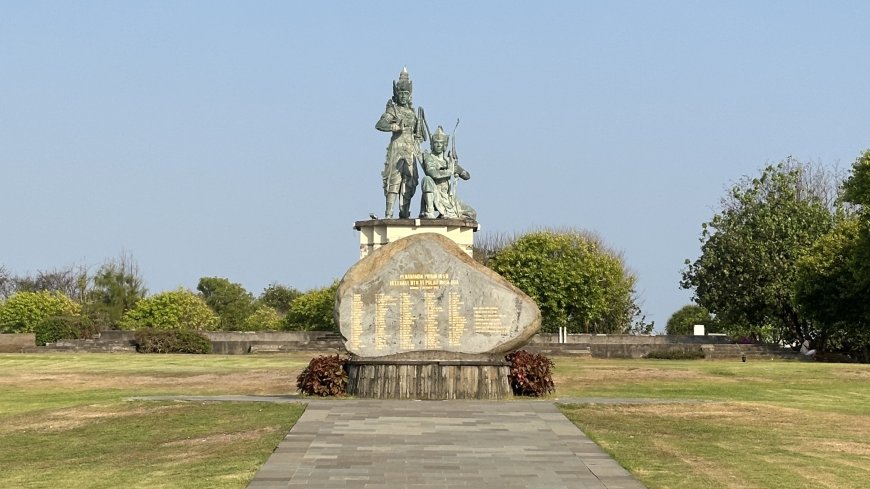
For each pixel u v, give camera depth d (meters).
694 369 43.88
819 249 63.94
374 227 58.09
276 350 60.31
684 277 70.81
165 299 81.31
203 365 47.62
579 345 60.25
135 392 35.53
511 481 17.61
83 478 19.11
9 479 19.58
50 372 43.66
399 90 60.34
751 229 68.38
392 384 28.22
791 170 71.12
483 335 28.73
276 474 18.09
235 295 118.12
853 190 56.94
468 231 58.16
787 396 33.88
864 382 39.44
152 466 19.95
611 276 85.88
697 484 17.81
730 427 24.53
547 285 76.12
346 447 20.62
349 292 29.08
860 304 61.56
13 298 82.31
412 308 28.89
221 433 23.33
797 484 18.11
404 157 59.69
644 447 21.31
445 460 19.34
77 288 103.75
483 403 27.06
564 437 21.95
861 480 18.66
